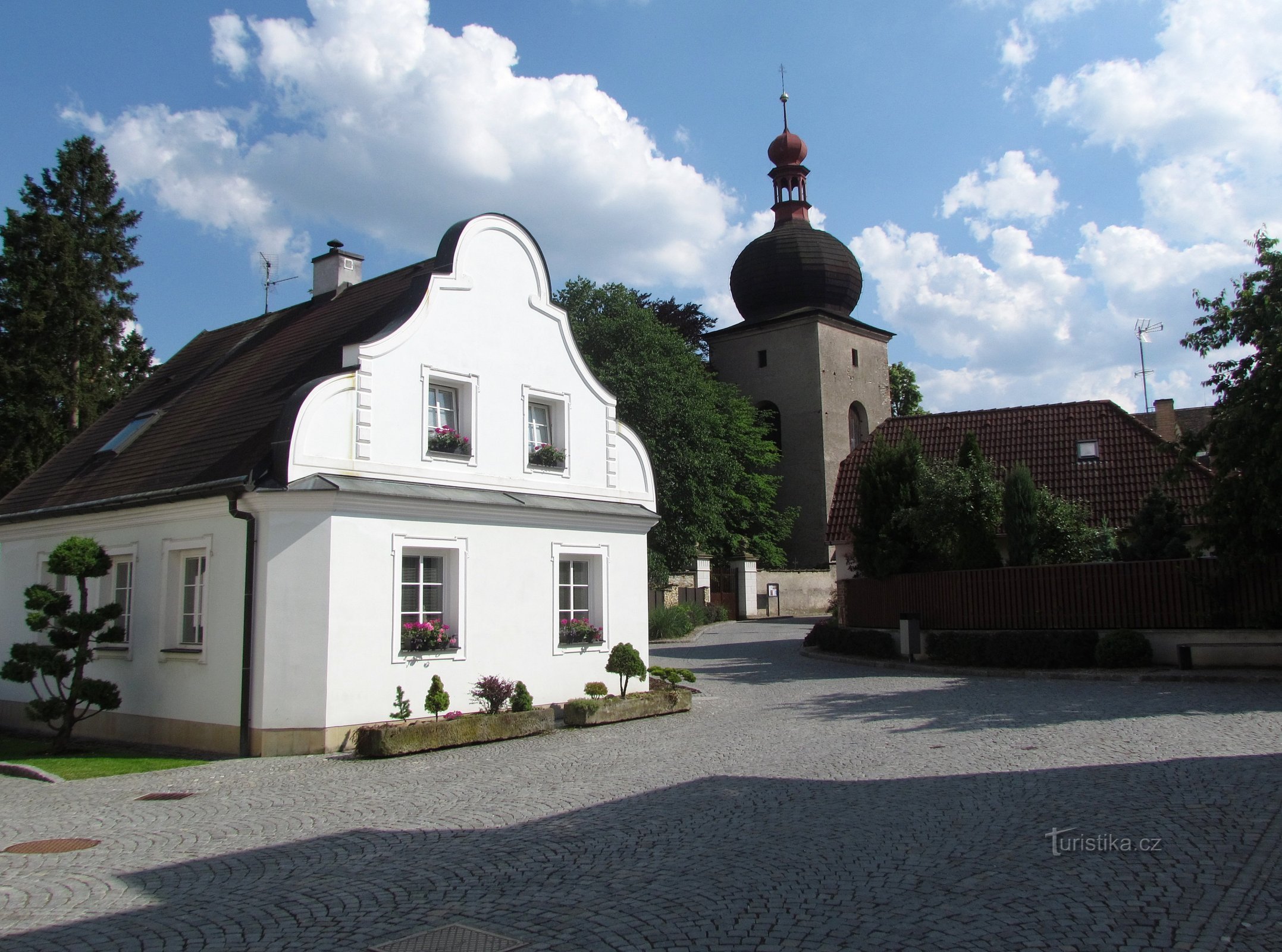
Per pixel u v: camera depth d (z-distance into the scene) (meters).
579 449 18.56
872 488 27.06
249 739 13.88
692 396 45.44
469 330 16.78
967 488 24.66
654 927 5.97
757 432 54.47
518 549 16.72
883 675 22.27
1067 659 20.83
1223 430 19.45
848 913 6.13
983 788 9.79
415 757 13.12
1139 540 22.89
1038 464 31.69
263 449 14.77
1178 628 20.39
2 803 10.75
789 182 61.72
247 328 23.05
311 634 13.88
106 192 36.97
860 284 60.47
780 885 6.74
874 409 60.94
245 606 14.09
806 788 10.15
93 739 16.72
